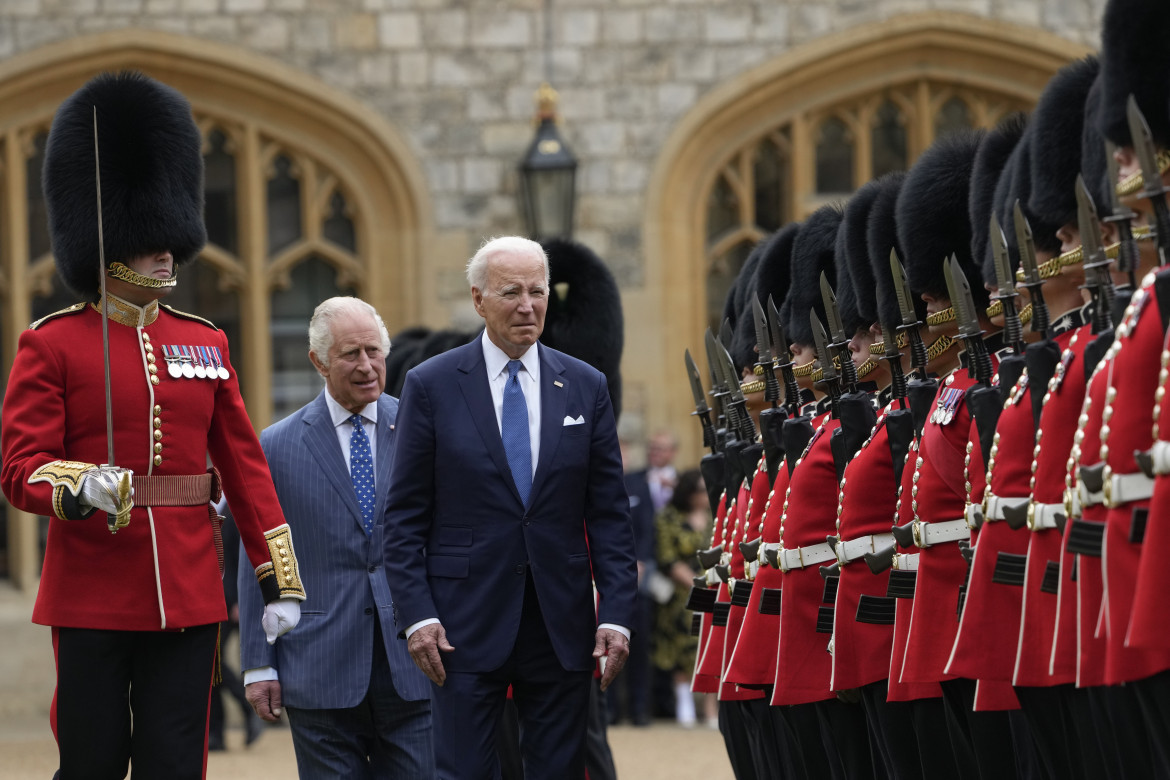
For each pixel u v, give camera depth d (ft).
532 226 110.42
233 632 100.07
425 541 46.96
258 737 99.09
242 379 115.65
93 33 112.57
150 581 44.34
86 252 45.96
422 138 114.93
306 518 51.98
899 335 52.39
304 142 115.14
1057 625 36.50
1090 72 41.52
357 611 51.37
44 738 103.65
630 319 115.34
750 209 118.11
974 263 49.26
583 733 46.73
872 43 116.06
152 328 46.26
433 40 114.83
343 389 52.80
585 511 48.21
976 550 40.98
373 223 115.14
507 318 46.68
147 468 44.93
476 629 45.80
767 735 56.18
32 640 112.78
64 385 44.50
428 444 46.80
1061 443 37.83
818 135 118.62
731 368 57.93
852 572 47.98
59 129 46.88
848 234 56.24
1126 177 34.76
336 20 114.42
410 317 114.93
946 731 45.37
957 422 44.01
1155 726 33.12
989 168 48.44
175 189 47.24
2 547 114.93
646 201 115.44
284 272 115.75
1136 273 37.83
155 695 44.78
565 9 115.34
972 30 116.06
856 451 48.67
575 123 115.44
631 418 115.03
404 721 51.75
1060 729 38.73
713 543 61.57
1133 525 33.04
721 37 115.96
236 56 113.39
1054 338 40.19
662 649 106.83
